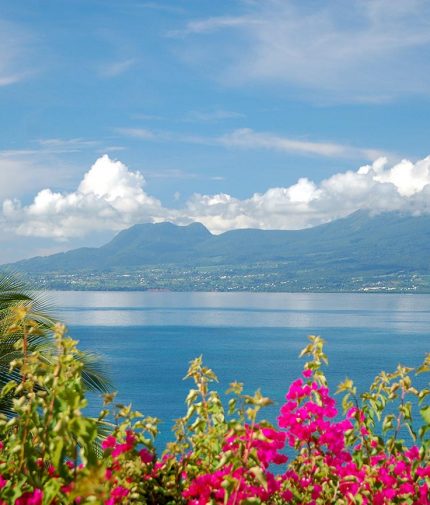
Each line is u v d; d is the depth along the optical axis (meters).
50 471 2.90
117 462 3.14
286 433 3.48
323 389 3.56
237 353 105.31
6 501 2.68
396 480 3.26
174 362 95.12
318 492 3.28
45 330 6.81
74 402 2.52
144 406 64.00
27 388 2.91
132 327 156.62
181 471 3.27
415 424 27.56
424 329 149.75
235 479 2.64
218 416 3.45
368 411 3.58
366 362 91.56
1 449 3.28
